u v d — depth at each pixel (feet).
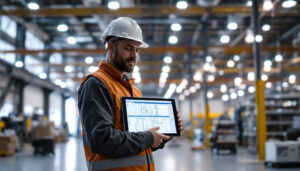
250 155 42.27
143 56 79.87
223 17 51.44
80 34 62.90
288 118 46.06
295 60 64.18
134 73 65.67
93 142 4.91
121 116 5.49
